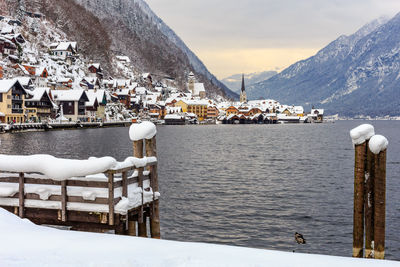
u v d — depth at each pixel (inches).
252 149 3398.1
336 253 850.1
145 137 580.4
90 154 2679.6
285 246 891.4
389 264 366.6
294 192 1469.0
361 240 495.2
